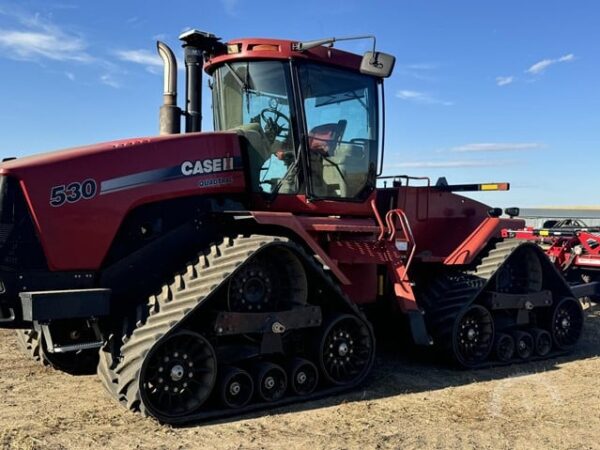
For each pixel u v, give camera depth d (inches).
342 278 210.2
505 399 214.8
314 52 223.8
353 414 192.2
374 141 244.8
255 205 219.6
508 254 274.5
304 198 222.1
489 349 267.3
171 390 179.5
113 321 188.9
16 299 171.9
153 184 194.9
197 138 207.5
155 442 162.4
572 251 339.3
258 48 221.0
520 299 278.7
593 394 222.8
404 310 238.8
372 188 243.8
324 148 228.7
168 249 198.5
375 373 248.1
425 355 275.9
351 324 221.1
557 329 298.8
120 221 187.5
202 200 206.7
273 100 222.5
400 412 196.1
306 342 212.8
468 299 259.3
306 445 163.9
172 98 223.9
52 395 204.7
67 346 183.3
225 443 163.6
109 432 168.9
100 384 218.5
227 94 233.5
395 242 246.1
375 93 245.0
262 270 200.2
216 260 189.6
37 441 160.9
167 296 185.9
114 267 188.2
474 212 305.6
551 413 199.0
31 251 173.9
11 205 171.6
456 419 190.5
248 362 200.4
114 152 189.2
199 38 226.5
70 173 179.8
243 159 218.8
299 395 205.0
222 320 186.1
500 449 166.4
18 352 265.6
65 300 171.3
